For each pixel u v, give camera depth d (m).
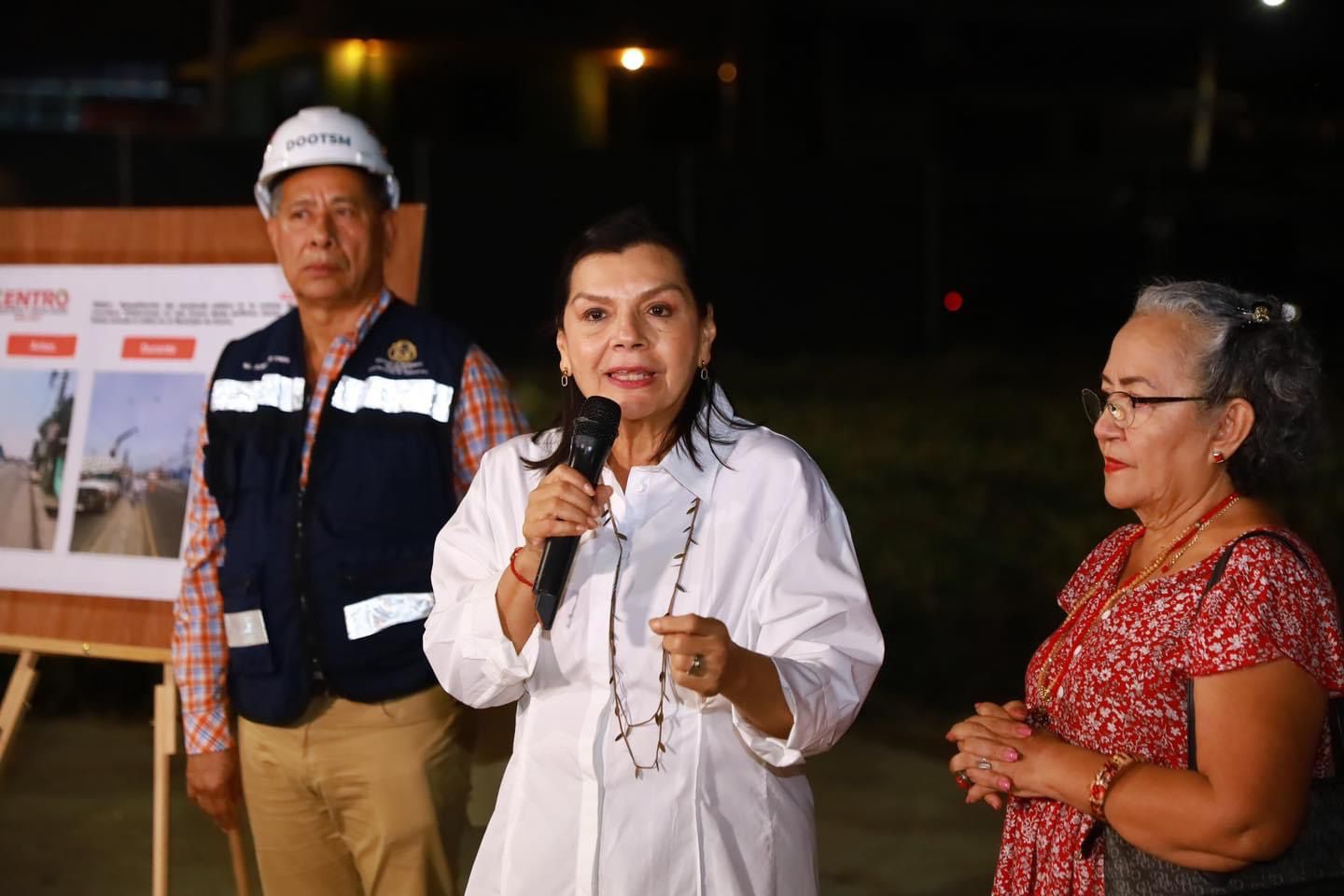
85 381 3.74
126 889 4.29
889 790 5.05
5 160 14.98
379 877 3.04
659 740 2.16
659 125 23.48
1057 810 2.08
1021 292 19.53
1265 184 22.97
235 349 3.21
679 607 2.19
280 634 3.00
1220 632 1.88
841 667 2.13
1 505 3.73
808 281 18.25
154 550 3.62
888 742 5.53
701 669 1.95
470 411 3.10
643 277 2.16
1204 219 20.41
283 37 22.66
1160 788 1.91
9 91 30.86
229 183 15.53
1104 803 1.95
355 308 3.17
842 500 9.30
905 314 18.80
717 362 16.95
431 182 16.48
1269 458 2.02
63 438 3.72
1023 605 7.16
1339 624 1.92
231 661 3.07
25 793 5.08
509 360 16.61
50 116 31.11
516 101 22.62
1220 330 2.00
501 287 16.80
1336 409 11.82
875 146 23.77
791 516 2.21
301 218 3.11
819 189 18.19
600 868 2.15
